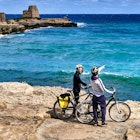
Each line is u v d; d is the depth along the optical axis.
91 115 9.52
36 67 30.81
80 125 9.32
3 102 11.03
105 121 9.69
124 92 21.03
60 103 9.73
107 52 41.59
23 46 50.19
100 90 9.12
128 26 124.62
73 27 111.12
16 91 13.32
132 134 8.37
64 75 26.83
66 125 9.27
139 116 10.34
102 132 8.79
